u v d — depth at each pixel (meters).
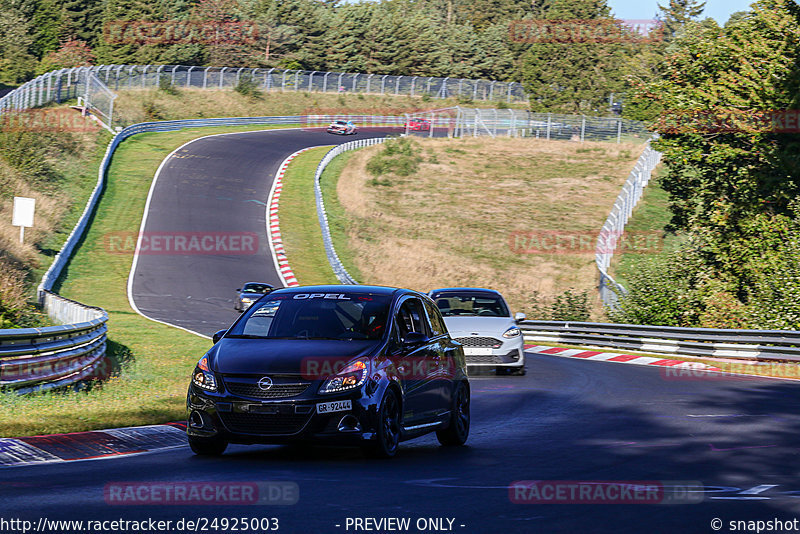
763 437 41.41
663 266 115.94
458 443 39.81
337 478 29.09
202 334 102.38
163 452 35.88
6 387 47.91
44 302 107.56
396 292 38.19
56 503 24.19
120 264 154.50
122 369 67.00
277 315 36.66
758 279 107.06
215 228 189.25
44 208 168.12
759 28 131.25
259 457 34.38
